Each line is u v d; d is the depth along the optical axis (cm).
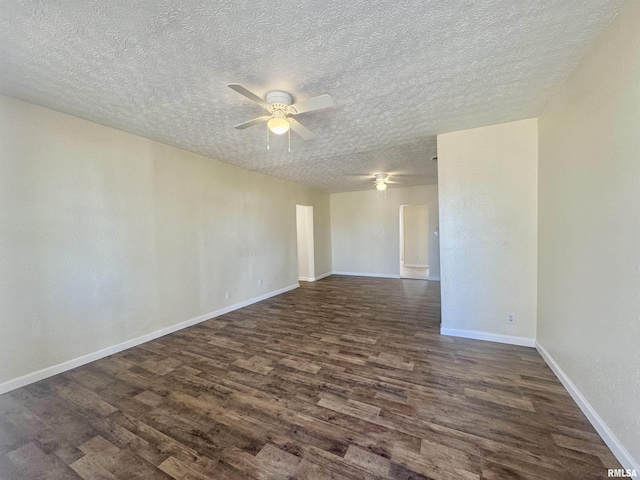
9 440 169
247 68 184
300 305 474
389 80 201
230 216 443
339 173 523
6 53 165
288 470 145
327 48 164
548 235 247
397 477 139
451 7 134
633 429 134
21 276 229
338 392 215
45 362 242
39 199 239
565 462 146
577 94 188
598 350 165
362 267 777
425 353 280
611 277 152
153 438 170
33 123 234
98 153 278
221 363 266
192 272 379
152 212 329
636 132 130
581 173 184
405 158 417
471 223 305
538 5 133
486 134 293
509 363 255
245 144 344
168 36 151
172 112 250
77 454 158
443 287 324
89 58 171
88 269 272
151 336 327
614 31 145
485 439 163
